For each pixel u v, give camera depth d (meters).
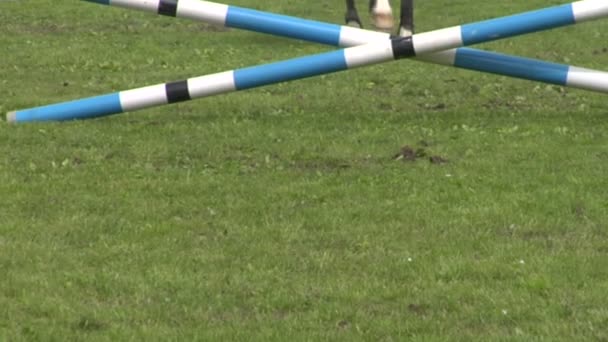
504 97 49.41
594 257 27.59
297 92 49.78
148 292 25.72
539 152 38.22
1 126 41.91
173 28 72.00
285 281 26.38
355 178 35.12
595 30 69.81
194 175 35.50
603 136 40.72
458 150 38.78
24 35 68.56
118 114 44.31
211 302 25.17
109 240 29.20
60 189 33.69
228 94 48.78
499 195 32.94
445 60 42.84
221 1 84.69
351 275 26.77
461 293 25.48
